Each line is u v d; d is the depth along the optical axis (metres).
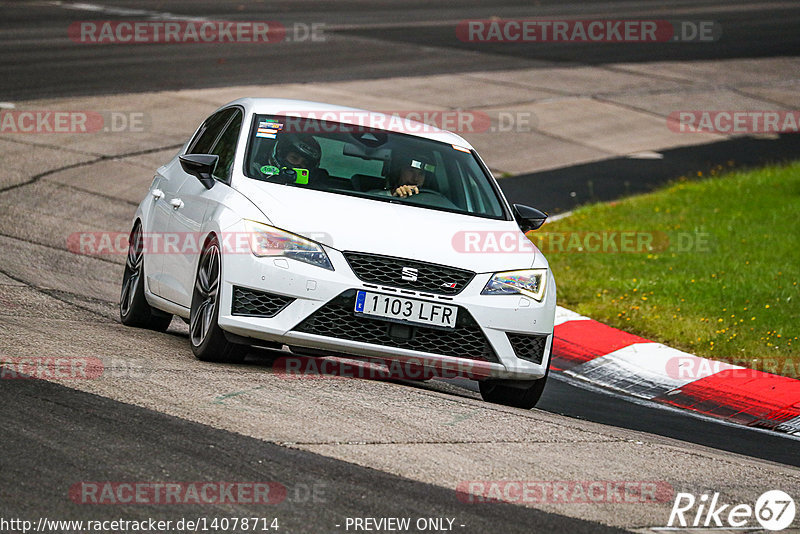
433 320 23.86
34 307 31.02
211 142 29.88
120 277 39.97
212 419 19.58
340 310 23.59
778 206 58.34
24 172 55.41
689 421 28.86
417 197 26.70
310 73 91.12
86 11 118.56
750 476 21.28
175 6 129.12
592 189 64.88
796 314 39.19
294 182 26.03
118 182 56.16
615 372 33.91
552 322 25.52
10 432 17.77
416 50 108.81
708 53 121.19
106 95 75.12
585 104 90.38
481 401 25.27
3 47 91.19
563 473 19.30
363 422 20.70
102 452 17.27
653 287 42.88
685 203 59.75
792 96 102.12
